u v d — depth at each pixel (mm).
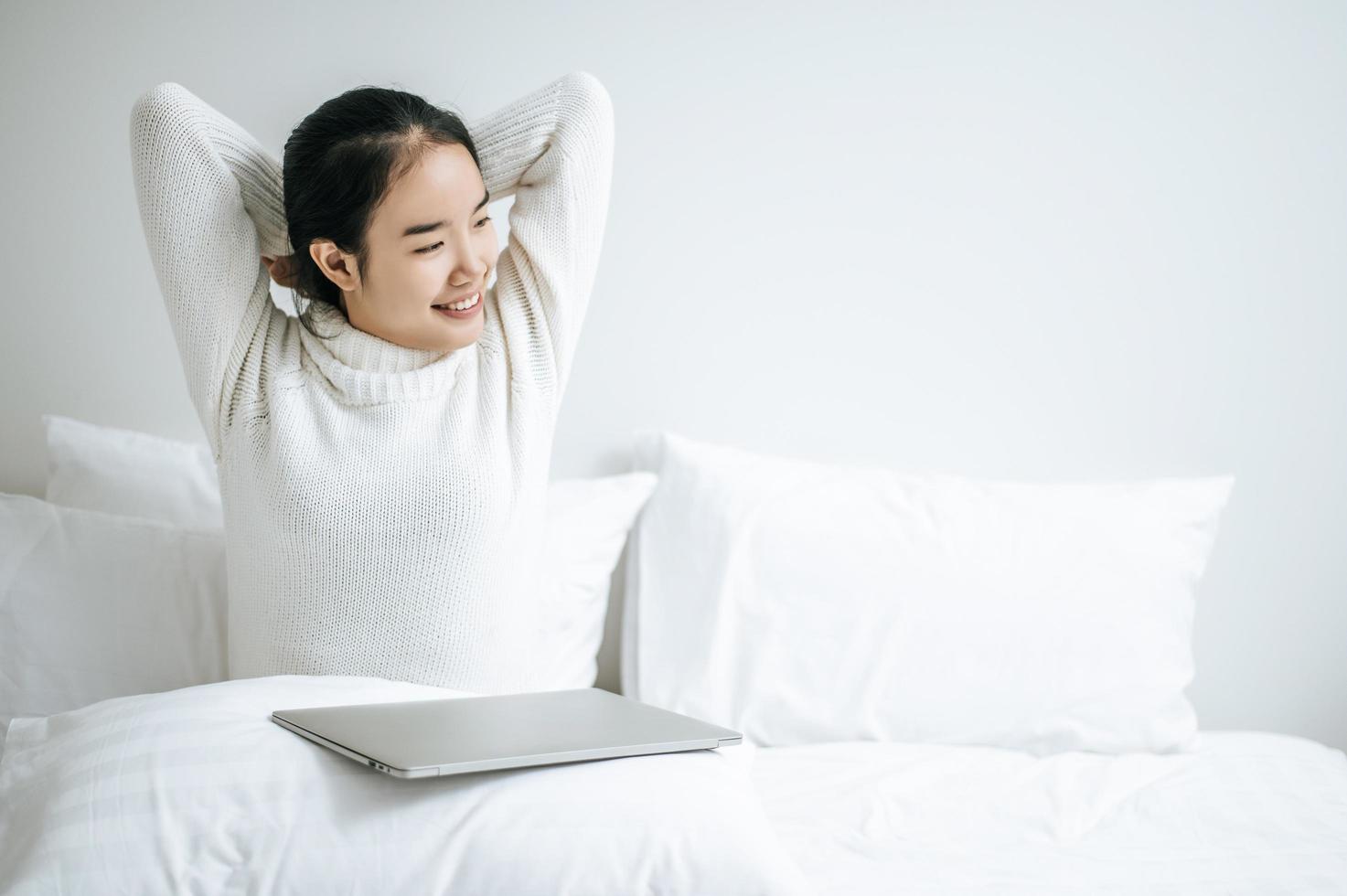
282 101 1756
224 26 1742
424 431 1252
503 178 1372
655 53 1799
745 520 1670
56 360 1767
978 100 1833
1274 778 1514
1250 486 1860
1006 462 1858
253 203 1331
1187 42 1827
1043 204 1841
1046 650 1606
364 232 1207
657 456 1774
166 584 1459
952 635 1612
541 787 938
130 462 1642
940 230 1840
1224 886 1201
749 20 1812
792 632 1625
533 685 1372
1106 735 1585
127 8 1730
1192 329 1849
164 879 897
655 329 1821
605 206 1377
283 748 963
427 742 935
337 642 1239
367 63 1761
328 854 904
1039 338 1851
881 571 1640
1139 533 1679
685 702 1612
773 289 1833
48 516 1480
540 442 1322
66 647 1404
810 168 1829
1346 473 1858
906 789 1437
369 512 1216
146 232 1267
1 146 1739
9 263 1756
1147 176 1838
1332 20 1819
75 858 899
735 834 930
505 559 1267
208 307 1264
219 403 1291
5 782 1015
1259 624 1866
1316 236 1841
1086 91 1833
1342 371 1850
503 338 1341
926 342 1847
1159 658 1618
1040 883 1198
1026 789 1455
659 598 1686
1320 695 1873
